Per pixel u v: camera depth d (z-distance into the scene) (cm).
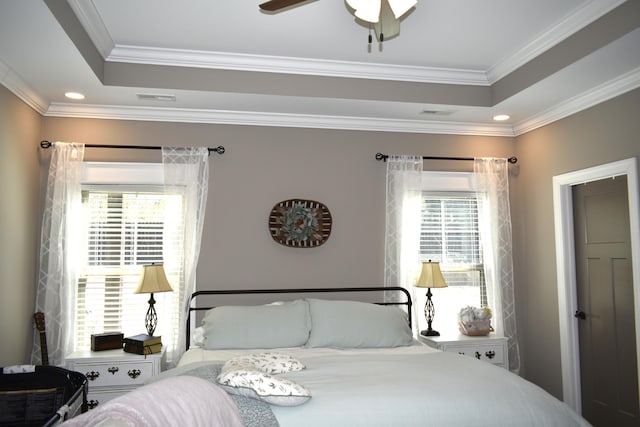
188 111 395
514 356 426
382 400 219
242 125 408
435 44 330
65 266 360
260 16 291
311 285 407
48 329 354
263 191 407
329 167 419
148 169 390
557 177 392
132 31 310
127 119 391
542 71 325
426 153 438
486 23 299
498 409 221
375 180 425
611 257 348
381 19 254
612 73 313
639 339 309
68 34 258
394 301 413
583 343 373
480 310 407
